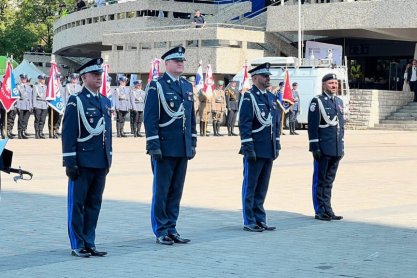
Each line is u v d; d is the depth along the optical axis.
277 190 16.31
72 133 9.83
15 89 28.83
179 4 51.38
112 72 50.38
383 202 14.93
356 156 24.34
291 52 47.03
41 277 8.58
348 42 49.69
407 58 47.94
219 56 43.22
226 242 10.77
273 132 11.91
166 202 10.78
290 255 9.90
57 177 17.61
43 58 76.12
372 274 8.88
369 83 49.44
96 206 10.05
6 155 8.58
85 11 57.72
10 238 10.88
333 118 12.75
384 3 41.25
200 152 24.80
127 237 11.11
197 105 33.69
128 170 19.27
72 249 9.81
